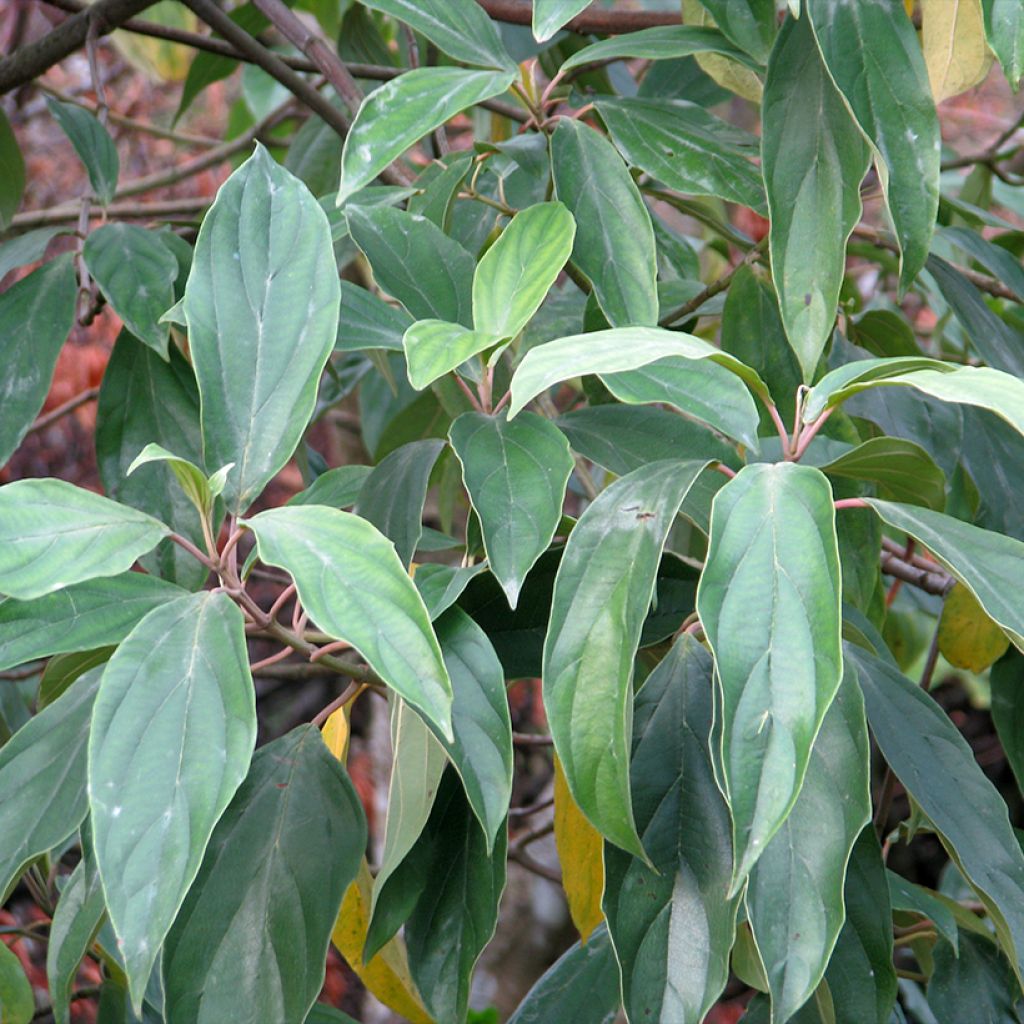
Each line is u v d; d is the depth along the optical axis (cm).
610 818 67
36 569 63
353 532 64
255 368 69
